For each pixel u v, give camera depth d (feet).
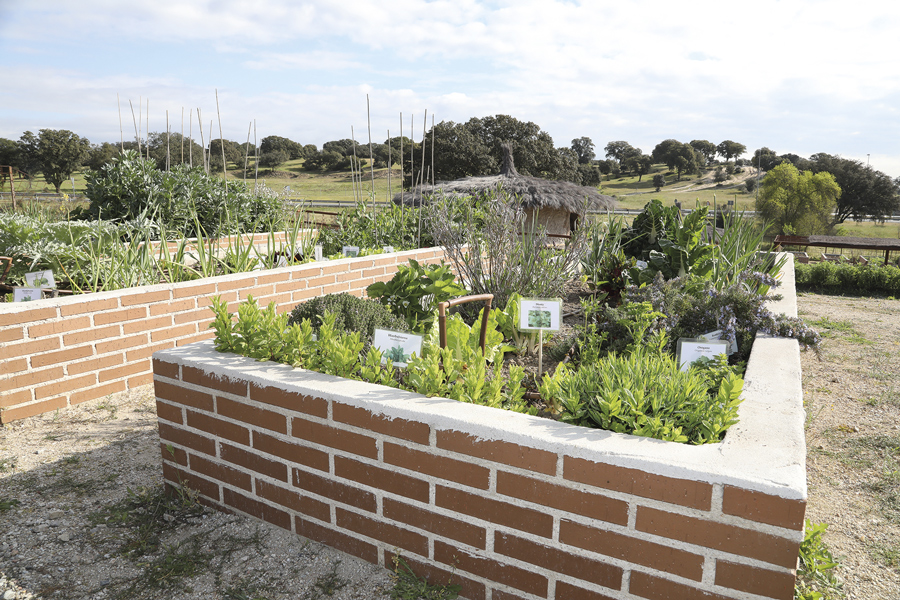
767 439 6.17
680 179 329.72
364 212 31.07
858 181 158.10
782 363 9.36
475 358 8.66
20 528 8.54
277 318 9.23
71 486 9.79
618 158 388.16
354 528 7.81
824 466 11.01
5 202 46.09
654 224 21.90
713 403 6.83
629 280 18.25
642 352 10.56
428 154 154.40
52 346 12.85
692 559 5.68
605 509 5.99
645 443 6.07
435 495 7.01
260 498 8.64
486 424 6.51
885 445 11.81
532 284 17.24
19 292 14.57
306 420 7.85
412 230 30.30
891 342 20.58
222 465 8.93
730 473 5.39
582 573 6.26
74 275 17.28
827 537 8.71
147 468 10.52
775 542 5.31
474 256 18.04
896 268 36.19
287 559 7.91
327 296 11.80
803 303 30.42
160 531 8.56
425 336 10.92
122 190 28.84
